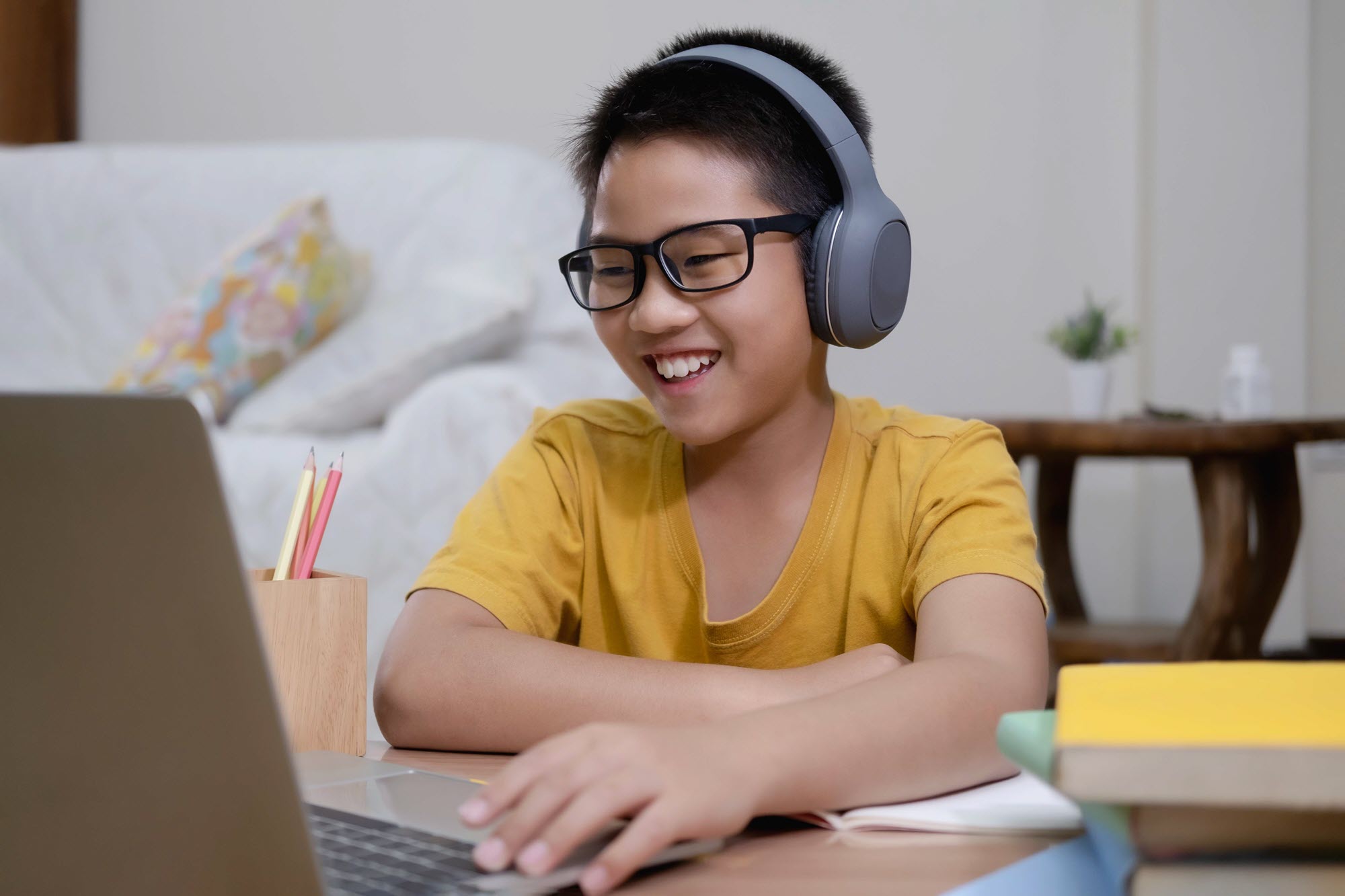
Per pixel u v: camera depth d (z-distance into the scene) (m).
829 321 0.85
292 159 2.81
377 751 0.75
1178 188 2.93
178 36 3.20
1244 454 2.25
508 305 2.30
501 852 0.47
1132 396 3.03
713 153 0.82
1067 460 2.80
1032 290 2.96
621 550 0.98
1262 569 2.49
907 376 2.99
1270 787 0.36
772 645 0.94
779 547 0.94
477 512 0.97
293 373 2.40
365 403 2.30
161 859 0.40
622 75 0.91
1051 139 2.96
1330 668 0.45
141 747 0.40
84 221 2.85
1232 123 2.90
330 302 2.48
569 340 2.44
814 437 0.94
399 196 2.69
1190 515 3.01
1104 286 3.00
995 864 0.50
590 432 1.03
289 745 0.39
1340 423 2.24
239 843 0.40
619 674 0.72
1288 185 2.89
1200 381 2.95
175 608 0.40
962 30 2.93
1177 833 0.38
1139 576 3.06
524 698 0.72
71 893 0.39
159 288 2.78
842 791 0.56
